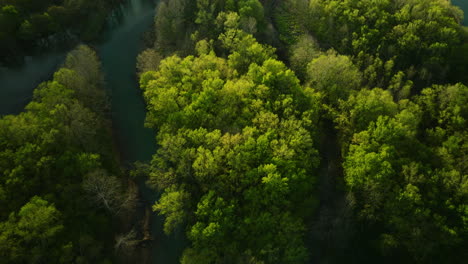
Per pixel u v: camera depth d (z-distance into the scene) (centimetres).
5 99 12431
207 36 13838
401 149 9175
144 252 9019
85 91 11162
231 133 9469
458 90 10494
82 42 15512
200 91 10894
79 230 8262
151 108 10988
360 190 8569
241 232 8044
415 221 7800
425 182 8256
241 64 12312
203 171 8444
